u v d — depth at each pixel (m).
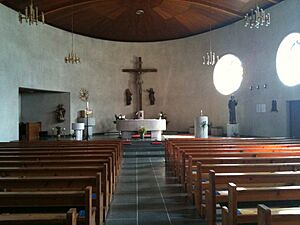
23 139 14.53
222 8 14.21
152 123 13.48
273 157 4.82
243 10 14.17
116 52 17.95
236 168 4.11
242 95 15.18
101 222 3.72
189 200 5.13
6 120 12.32
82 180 3.36
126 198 5.29
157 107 18.11
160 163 9.16
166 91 17.98
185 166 5.68
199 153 5.51
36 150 6.57
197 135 11.95
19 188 3.28
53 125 16.19
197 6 14.38
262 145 6.89
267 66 13.69
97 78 17.28
